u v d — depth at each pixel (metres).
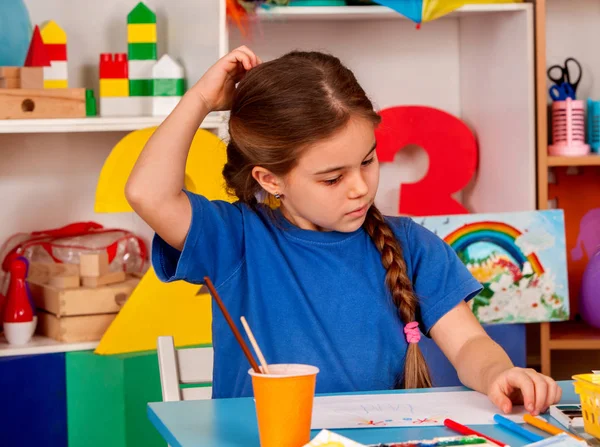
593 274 2.13
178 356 1.33
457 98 2.44
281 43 2.33
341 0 2.12
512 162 2.20
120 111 2.06
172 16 2.18
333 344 1.24
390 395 1.06
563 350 2.44
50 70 2.03
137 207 1.18
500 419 0.92
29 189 2.19
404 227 1.36
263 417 0.81
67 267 2.04
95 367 1.92
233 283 1.26
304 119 1.11
